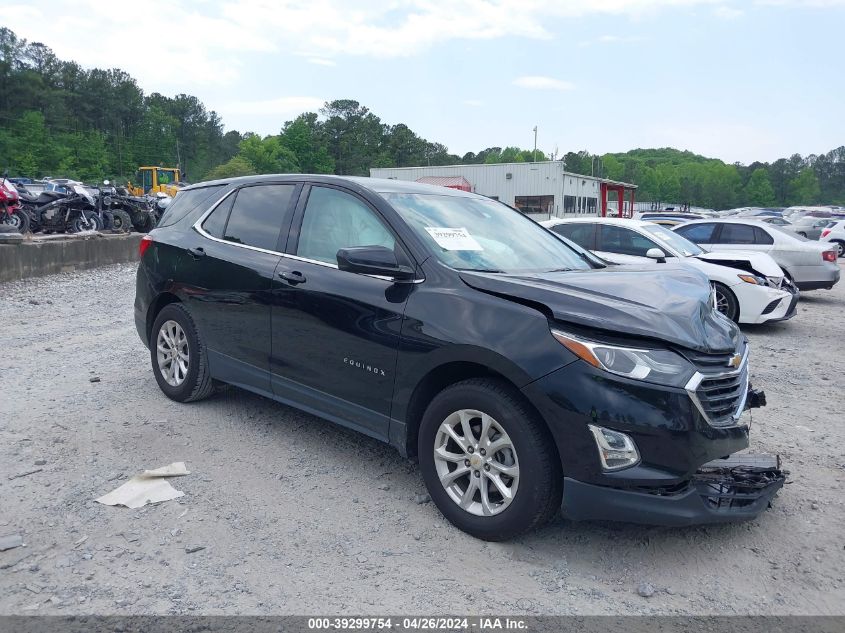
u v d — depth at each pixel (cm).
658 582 311
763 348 852
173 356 530
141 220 1975
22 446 438
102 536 333
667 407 299
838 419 551
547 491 317
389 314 370
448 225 416
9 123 10538
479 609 285
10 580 294
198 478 401
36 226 1722
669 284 377
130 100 13300
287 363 430
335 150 12875
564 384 306
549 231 503
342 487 397
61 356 685
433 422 353
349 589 296
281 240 453
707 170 16138
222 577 302
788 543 348
